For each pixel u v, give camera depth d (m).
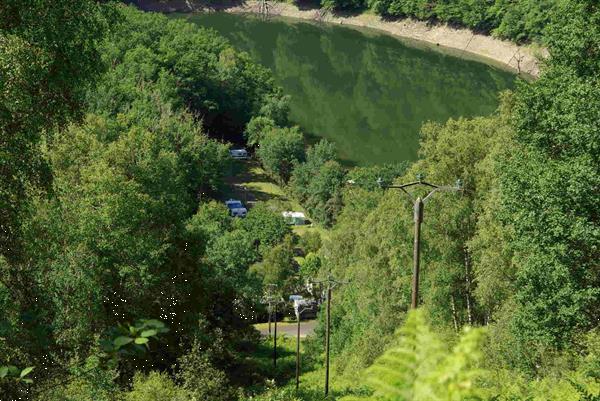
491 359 26.91
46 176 17.81
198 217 73.44
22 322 10.22
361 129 112.44
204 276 42.12
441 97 126.44
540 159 24.17
